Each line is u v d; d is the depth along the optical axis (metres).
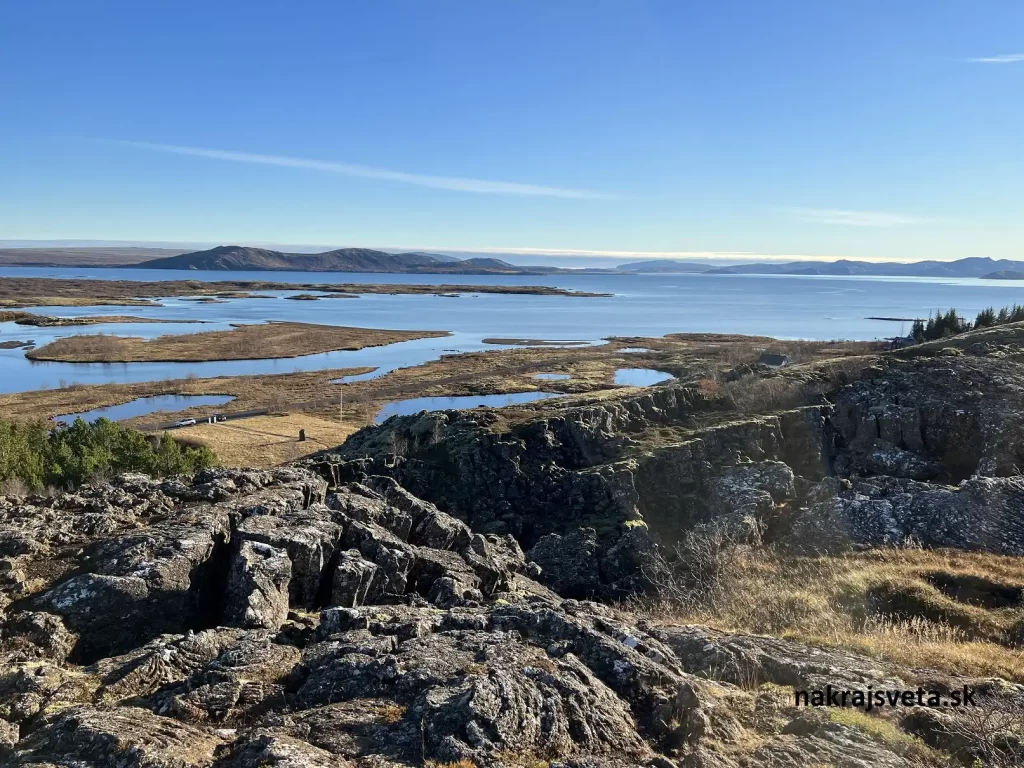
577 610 21.02
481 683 12.52
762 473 51.94
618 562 44.00
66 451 45.69
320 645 15.90
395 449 61.59
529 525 51.91
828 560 34.75
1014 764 12.66
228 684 13.86
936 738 13.91
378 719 12.39
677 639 18.61
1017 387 60.50
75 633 17.38
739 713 14.47
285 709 13.31
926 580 30.30
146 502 24.28
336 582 21.66
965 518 37.62
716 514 49.81
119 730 11.63
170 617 19.00
